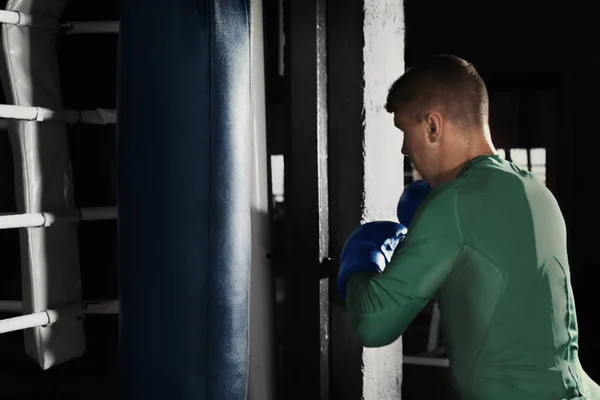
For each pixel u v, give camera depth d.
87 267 1.69
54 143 1.53
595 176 5.68
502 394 1.12
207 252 1.35
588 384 1.17
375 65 1.69
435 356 4.18
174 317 1.36
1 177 1.69
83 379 1.67
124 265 1.39
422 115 1.23
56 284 1.53
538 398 1.10
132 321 1.38
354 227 1.65
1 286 1.70
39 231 1.48
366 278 1.22
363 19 1.63
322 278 1.61
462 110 1.22
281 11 1.97
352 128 1.64
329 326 1.66
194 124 1.34
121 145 1.39
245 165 1.41
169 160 1.35
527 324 1.11
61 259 1.54
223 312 1.37
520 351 1.11
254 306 1.68
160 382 1.37
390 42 1.78
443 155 1.23
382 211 1.75
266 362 1.70
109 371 1.67
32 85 1.49
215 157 1.35
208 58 1.34
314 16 1.59
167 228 1.35
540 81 6.14
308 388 1.62
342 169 1.66
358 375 1.65
